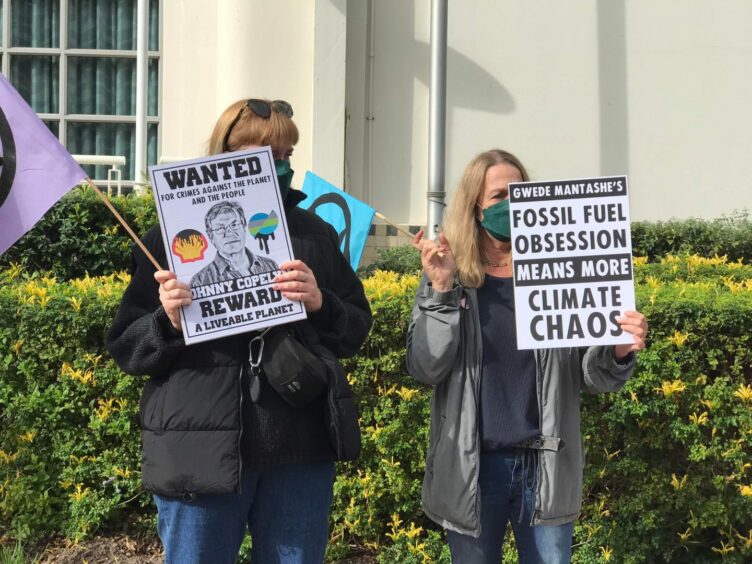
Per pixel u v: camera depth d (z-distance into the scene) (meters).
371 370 4.26
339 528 4.26
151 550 4.32
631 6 9.67
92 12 10.09
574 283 3.06
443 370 3.06
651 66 9.71
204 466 2.67
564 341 3.04
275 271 2.84
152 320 2.79
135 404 4.30
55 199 3.15
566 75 9.66
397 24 9.52
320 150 9.08
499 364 3.08
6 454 4.33
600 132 9.71
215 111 9.41
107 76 10.15
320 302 2.88
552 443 2.99
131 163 10.11
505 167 3.26
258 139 2.96
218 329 2.78
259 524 2.86
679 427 4.02
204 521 2.74
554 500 2.99
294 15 9.02
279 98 9.02
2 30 10.04
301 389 2.74
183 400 2.74
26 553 4.26
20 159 3.17
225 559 2.80
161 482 2.70
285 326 2.88
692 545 4.16
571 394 3.10
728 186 9.80
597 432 4.12
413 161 9.59
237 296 2.81
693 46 9.72
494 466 3.05
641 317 3.02
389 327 4.25
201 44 9.41
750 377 4.12
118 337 2.90
